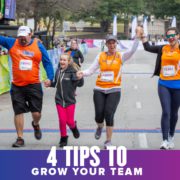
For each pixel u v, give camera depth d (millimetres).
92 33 105688
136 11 93688
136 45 8164
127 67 33781
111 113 8164
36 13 42094
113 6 93000
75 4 44188
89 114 12453
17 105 8484
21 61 8359
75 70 8469
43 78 22312
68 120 8539
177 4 94125
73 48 14469
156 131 10188
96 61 8266
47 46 34000
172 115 8461
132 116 12203
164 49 8180
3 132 10078
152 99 15727
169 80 8180
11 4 26312
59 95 8492
